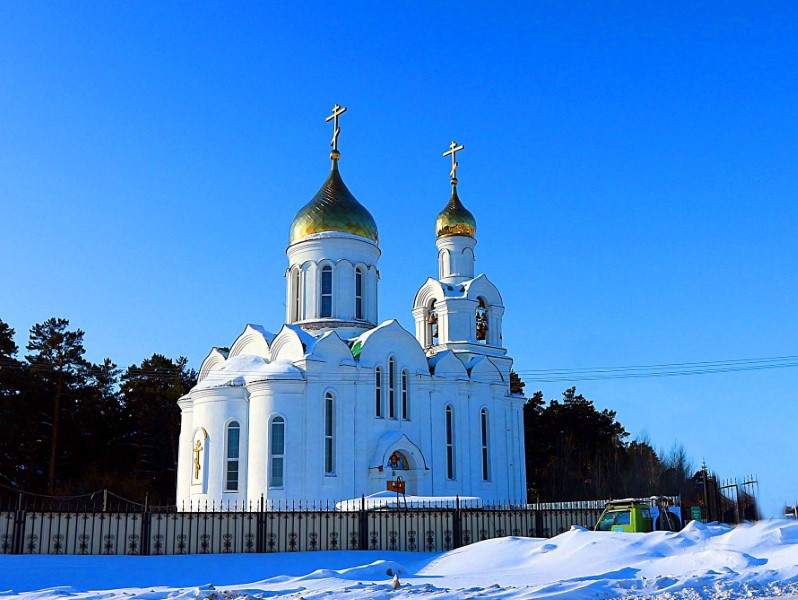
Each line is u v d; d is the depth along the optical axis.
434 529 30.55
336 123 54.72
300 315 50.84
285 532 28.97
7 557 24.84
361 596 17.92
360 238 51.69
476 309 54.47
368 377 45.91
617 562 22.77
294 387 43.53
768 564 21.05
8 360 66.69
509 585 20.31
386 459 44.69
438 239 56.16
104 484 62.00
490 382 51.62
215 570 25.19
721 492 41.00
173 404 73.94
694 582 18.52
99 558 25.86
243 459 43.91
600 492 77.62
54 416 66.81
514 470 51.75
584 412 84.75
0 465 63.03
